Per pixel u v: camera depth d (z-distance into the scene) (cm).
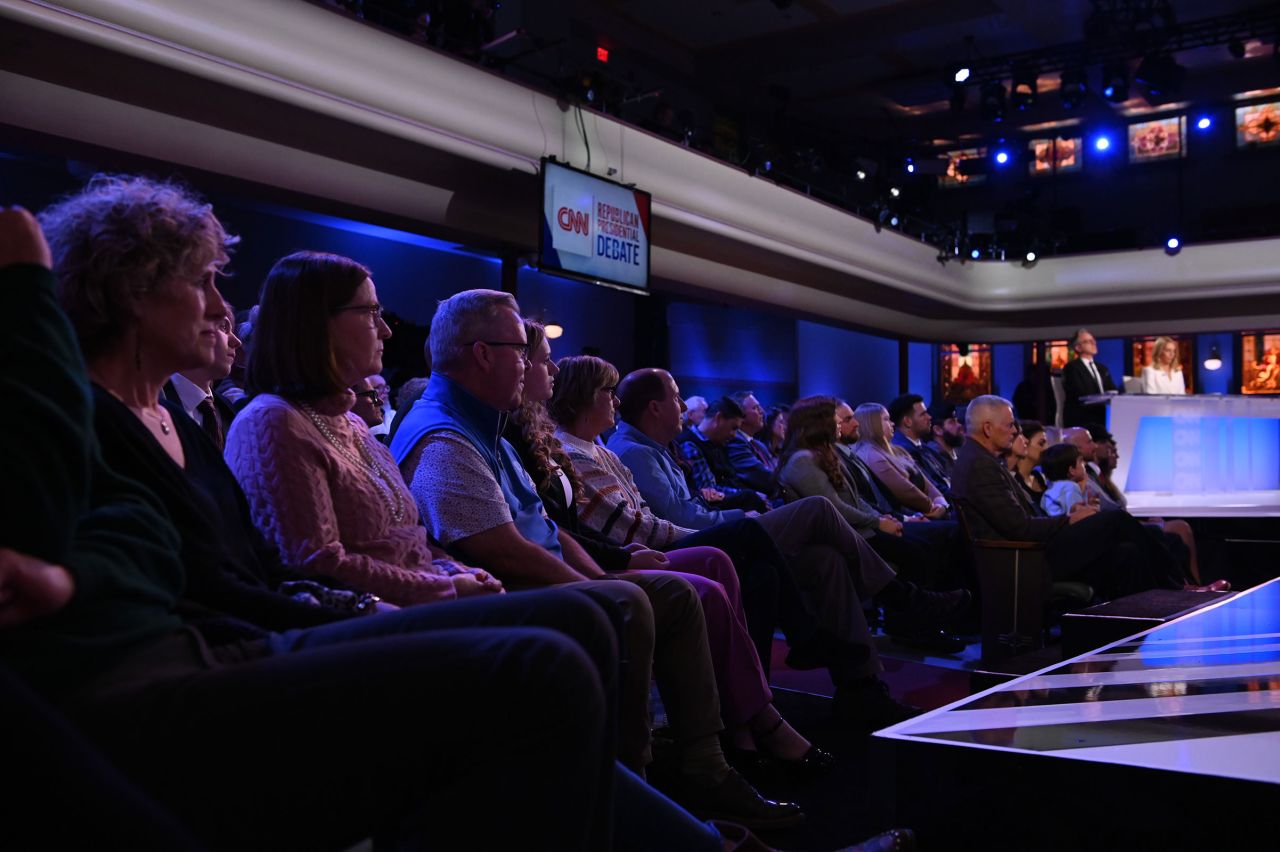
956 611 413
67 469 83
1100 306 1267
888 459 523
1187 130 1470
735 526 281
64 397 84
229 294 745
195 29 514
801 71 1345
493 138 682
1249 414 624
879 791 149
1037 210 1466
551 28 1094
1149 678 191
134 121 538
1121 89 1210
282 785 89
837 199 1117
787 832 207
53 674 88
